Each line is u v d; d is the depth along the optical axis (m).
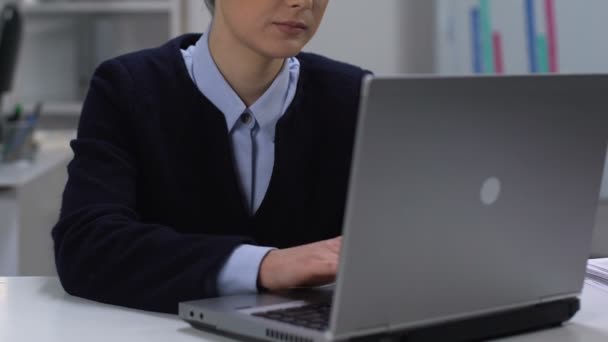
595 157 1.29
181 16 4.11
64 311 1.40
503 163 1.16
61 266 1.51
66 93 4.65
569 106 1.22
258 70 1.72
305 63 1.91
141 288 1.40
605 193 3.26
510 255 1.23
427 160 1.08
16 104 4.26
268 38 1.54
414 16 3.50
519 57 3.41
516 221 1.21
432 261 1.13
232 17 1.56
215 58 1.74
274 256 1.38
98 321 1.34
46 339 1.24
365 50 3.54
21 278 1.65
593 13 3.37
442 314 1.17
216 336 1.25
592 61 3.38
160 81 1.78
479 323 1.22
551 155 1.22
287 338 1.12
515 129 1.16
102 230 1.48
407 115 1.04
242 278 1.36
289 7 1.52
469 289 1.19
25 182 3.37
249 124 1.75
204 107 1.75
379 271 1.08
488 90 1.10
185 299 1.37
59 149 4.23
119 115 1.74
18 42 3.98
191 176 1.76
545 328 1.32
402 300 1.12
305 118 1.83
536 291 1.29
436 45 3.46
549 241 1.27
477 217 1.16
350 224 1.03
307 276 1.33
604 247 3.27
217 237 1.41
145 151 1.74
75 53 4.62
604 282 1.62
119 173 1.67
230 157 1.75
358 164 1.02
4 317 1.36
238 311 1.22
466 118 1.10
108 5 4.45
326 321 1.16
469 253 1.17
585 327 1.33
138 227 1.46
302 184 1.82
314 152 1.85
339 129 1.87
